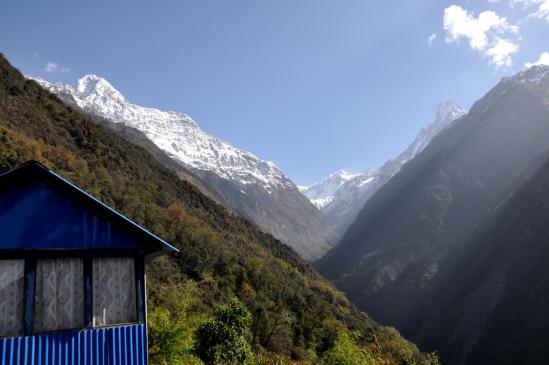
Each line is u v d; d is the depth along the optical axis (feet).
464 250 509.35
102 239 39.45
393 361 222.48
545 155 581.94
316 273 518.78
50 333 35.58
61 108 389.80
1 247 35.47
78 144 346.74
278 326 218.18
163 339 84.07
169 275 214.07
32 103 349.41
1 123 260.83
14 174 36.94
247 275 281.95
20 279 35.83
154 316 85.97
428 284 508.94
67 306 36.96
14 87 341.00
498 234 473.67
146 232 40.75
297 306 281.54
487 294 382.22
